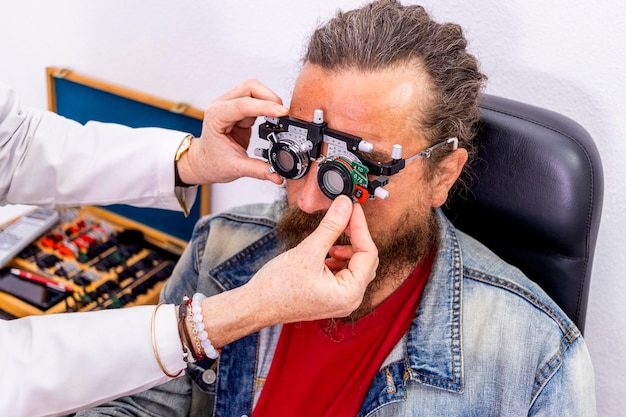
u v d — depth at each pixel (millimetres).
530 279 984
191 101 1450
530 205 914
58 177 1022
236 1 1260
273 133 786
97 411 1015
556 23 984
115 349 793
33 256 1540
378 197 744
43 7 1535
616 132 1009
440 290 934
